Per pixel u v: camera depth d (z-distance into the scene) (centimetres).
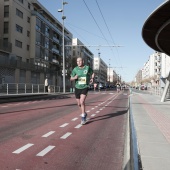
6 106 1834
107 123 1109
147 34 1880
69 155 620
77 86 1028
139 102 2359
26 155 607
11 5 5534
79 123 1077
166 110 1620
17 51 5825
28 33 6369
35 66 6131
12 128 936
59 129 932
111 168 535
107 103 2275
